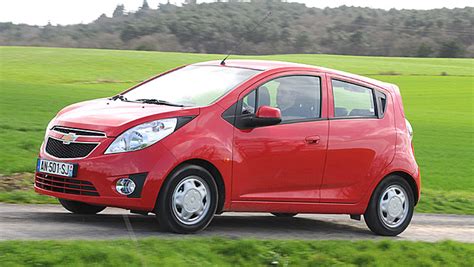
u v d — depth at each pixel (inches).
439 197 729.0
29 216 392.5
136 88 422.9
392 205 440.1
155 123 356.8
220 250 326.3
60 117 381.4
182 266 295.6
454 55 5580.7
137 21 4461.1
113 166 349.4
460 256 378.9
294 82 409.7
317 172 408.2
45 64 3420.3
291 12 1801.2
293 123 400.5
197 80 406.0
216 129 370.9
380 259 349.7
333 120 417.1
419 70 4205.2
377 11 5526.6
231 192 377.1
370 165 428.8
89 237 339.6
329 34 4746.6
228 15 2091.5
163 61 3784.5
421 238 450.0
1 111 1380.4
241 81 391.5
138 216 426.0
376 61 4564.5
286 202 397.1
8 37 5068.9
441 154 1425.9
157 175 351.9
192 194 362.9
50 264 272.7
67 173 355.9
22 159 657.0
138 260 291.3
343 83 431.2
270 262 324.5
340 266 334.3
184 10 2787.9
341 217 517.3
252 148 381.7
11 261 268.7
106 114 369.4
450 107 2972.4
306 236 412.2
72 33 4943.4
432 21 5812.0
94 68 3380.9
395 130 445.1
